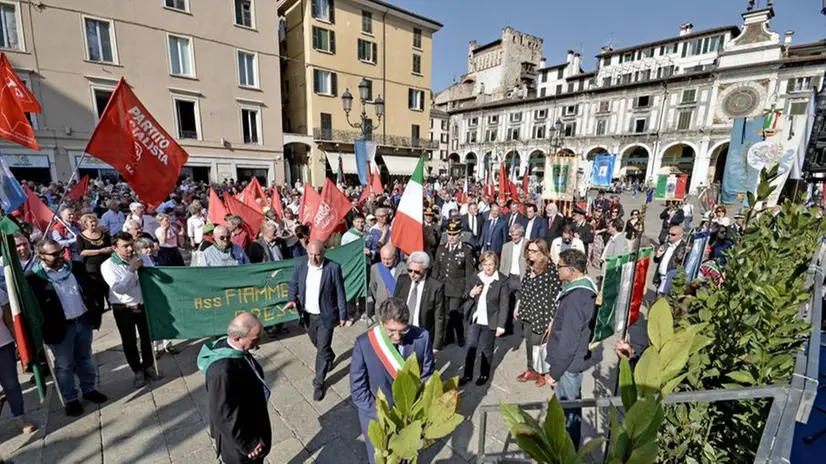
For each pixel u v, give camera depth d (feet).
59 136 53.21
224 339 7.77
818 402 7.83
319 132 84.58
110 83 56.65
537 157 157.79
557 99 144.77
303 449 9.91
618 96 128.77
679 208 34.24
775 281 7.35
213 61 65.87
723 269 9.69
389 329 7.55
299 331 17.12
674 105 117.08
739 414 6.47
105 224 24.73
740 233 8.76
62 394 10.68
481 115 173.27
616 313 10.57
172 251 17.26
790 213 8.54
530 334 12.64
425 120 106.01
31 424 10.15
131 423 10.68
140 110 14.02
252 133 73.31
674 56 123.54
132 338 12.18
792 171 14.29
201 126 65.72
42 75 51.49
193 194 41.86
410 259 12.06
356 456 9.72
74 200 30.58
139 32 58.18
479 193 56.34
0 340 9.60
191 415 11.09
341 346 15.83
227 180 65.62
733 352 7.05
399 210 15.76
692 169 118.52
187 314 13.88
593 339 9.92
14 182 12.70
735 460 6.28
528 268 13.07
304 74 84.12
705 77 110.42
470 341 12.89
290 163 93.56
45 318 10.10
